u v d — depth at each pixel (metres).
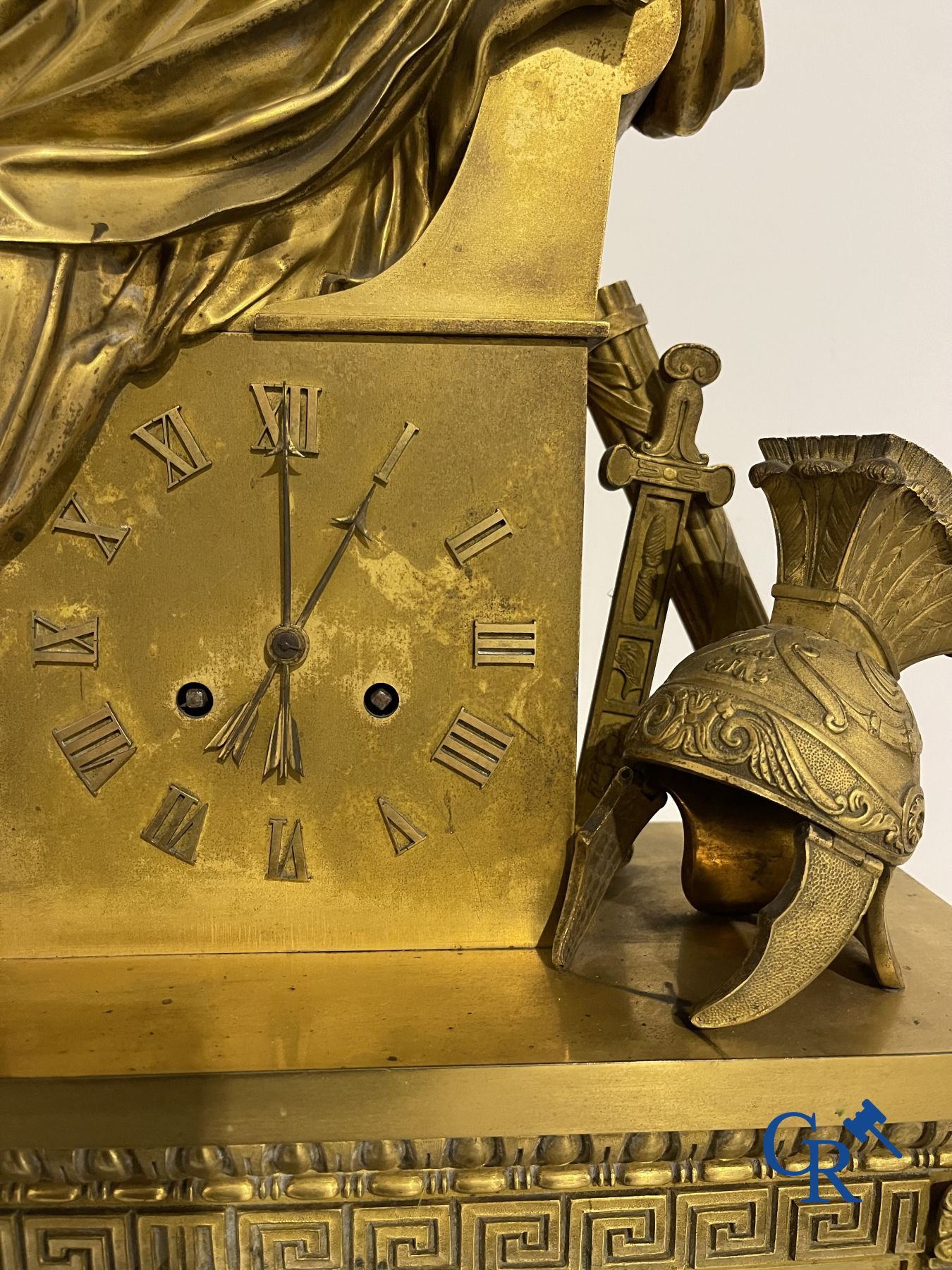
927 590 0.27
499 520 0.26
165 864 0.27
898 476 0.24
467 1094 0.23
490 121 0.25
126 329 0.24
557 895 0.28
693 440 0.29
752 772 0.23
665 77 0.29
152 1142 0.22
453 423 0.26
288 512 0.26
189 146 0.24
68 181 0.23
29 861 0.27
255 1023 0.24
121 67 0.23
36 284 0.23
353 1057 0.23
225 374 0.25
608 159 0.25
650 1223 0.24
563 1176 0.24
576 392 0.26
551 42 0.25
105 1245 0.23
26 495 0.24
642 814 0.27
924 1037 0.24
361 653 0.26
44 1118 0.22
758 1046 0.23
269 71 0.24
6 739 0.26
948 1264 0.25
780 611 0.27
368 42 0.24
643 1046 0.23
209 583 0.26
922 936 0.29
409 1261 0.24
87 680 0.26
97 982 0.26
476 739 0.27
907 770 0.24
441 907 0.28
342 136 0.24
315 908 0.27
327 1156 0.23
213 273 0.24
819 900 0.23
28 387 0.23
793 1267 0.25
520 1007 0.25
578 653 0.27
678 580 0.31
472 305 0.25
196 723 0.26
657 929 0.29
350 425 0.25
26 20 0.24
